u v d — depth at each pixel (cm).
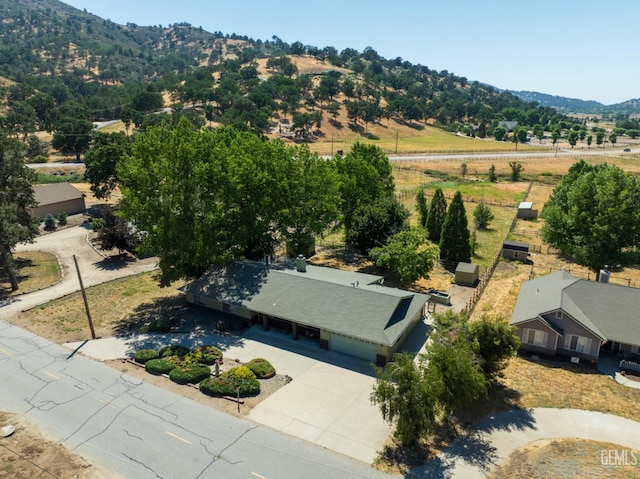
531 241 6269
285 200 4516
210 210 4044
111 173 7275
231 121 15888
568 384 3017
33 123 15038
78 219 7362
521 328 3403
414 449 2444
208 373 3122
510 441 2503
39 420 2677
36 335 3738
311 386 3017
